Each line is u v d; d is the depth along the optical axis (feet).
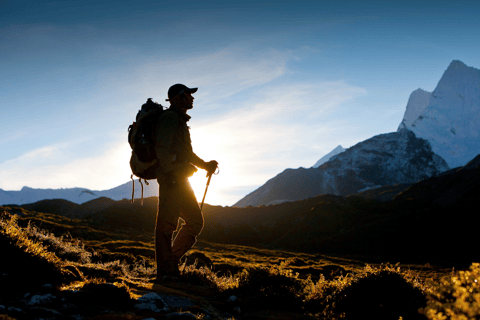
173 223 12.89
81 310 7.92
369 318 10.96
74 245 23.89
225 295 12.83
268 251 200.75
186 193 13.08
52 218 195.93
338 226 285.23
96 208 351.67
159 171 12.52
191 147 13.47
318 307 12.45
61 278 10.48
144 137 12.40
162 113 12.69
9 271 9.59
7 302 7.60
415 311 9.74
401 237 223.10
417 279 12.07
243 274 14.88
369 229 249.96
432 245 198.90
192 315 8.43
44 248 12.39
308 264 128.77
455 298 5.92
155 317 8.27
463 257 177.88
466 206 240.94
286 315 10.90
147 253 81.35
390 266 13.09
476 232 198.18
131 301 9.33
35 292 8.41
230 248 195.72
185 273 14.51
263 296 12.89
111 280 11.89
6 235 10.66
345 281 12.92
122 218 258.37
